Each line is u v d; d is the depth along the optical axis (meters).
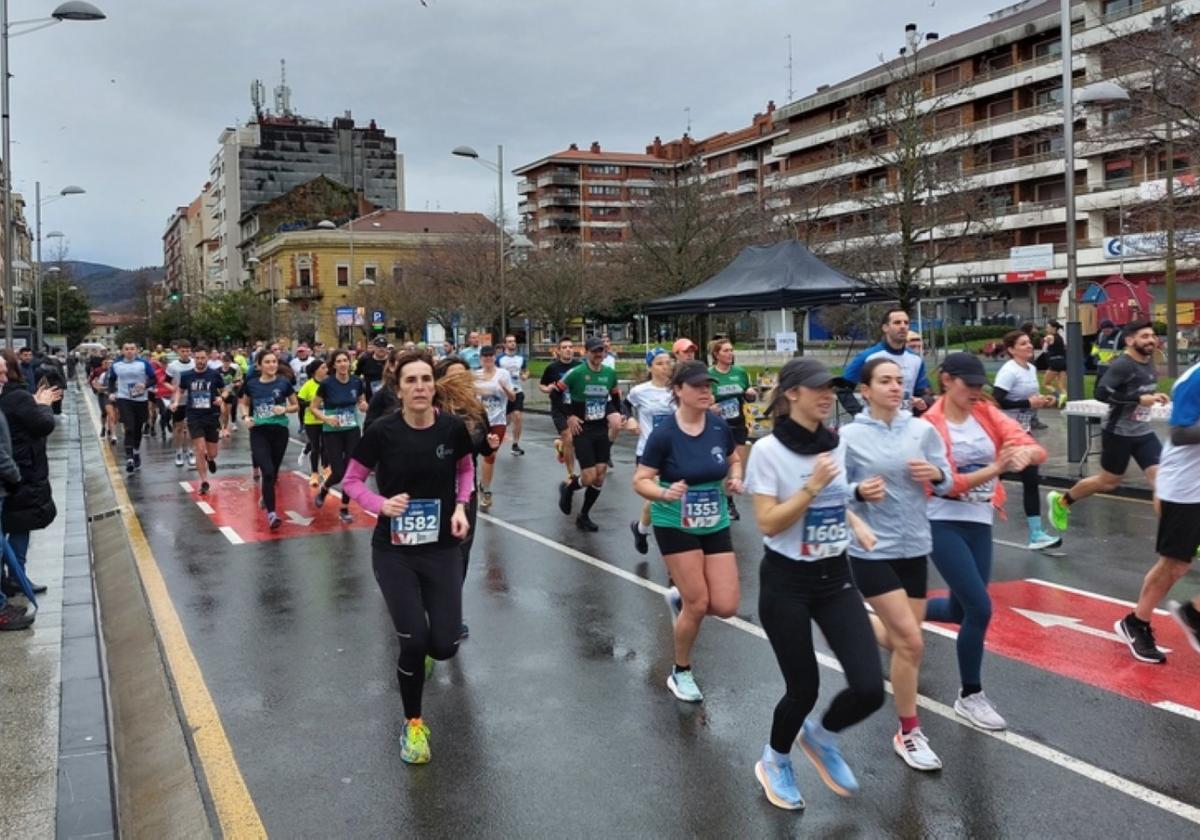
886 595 4.49
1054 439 17.02
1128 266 47.97
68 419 28.27
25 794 4.27
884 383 4.53
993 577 8.12
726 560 5.34
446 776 4.61
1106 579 8.03
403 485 4.73
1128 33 20.52
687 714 5.29
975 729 4.98
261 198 110.50
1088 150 31.47
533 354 58.62
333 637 6.86
